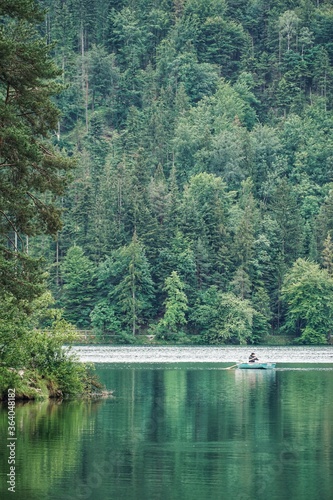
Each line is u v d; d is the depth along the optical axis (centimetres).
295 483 5016
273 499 4684
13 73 6166
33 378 8225
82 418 7112
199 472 5259
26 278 6356
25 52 6131
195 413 7556
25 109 6456
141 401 8431
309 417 7338
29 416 7144
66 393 8550
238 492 4822
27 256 6406
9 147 6031
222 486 4941
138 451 5819
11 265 6175
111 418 7156
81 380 8850
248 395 9069
